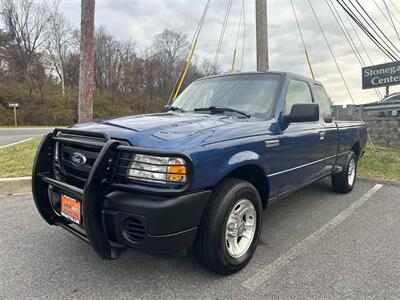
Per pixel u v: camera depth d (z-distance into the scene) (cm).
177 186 217
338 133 475
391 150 1058
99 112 4684
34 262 285
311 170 398
